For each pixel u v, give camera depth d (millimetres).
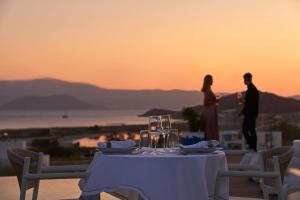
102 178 3236
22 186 3746
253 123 9273
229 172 3502
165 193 3088
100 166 3283
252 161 6363
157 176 3113
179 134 3787
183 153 3348
